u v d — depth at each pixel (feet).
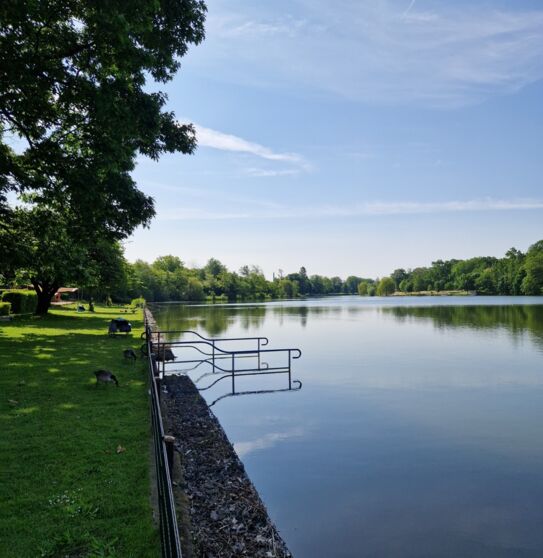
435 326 130.82
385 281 653.30
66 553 14.07
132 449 22.91
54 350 55.21
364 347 86.33
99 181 40.55
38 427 25.94
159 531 15.26
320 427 36.70
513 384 52.54
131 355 50.70
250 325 134.62
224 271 528.22
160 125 42.19
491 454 30.45
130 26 31.76
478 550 19.26
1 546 14.25
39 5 31.78
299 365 66.69
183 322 144.87
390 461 29.27
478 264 547.49
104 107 34.91
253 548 18.16
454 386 51.83
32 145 41.16
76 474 19.75
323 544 19.61
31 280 108.47
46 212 53.72
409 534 20.54
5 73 33.42
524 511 22.77
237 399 46.75
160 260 479.41
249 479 25.66
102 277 133.28
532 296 431.02
